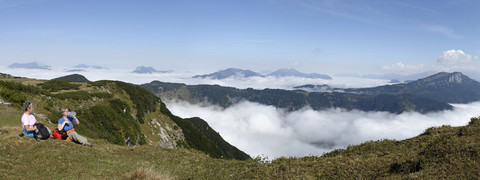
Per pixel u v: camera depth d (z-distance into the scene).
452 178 8.48
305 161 15.03
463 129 12.91
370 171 11.21
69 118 14.34
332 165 12.64
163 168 13.13
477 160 9.12
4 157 10.19
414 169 10.34
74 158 11.80
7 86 33.94
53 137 13.82
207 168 13.83
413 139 16.19
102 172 11.20
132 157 14.35
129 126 57.28
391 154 13.37
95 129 44.06
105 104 59.09
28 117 12.16
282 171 12.40
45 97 39.78
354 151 16.03
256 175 12.16
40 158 10.93
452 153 10.13
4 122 21.22
